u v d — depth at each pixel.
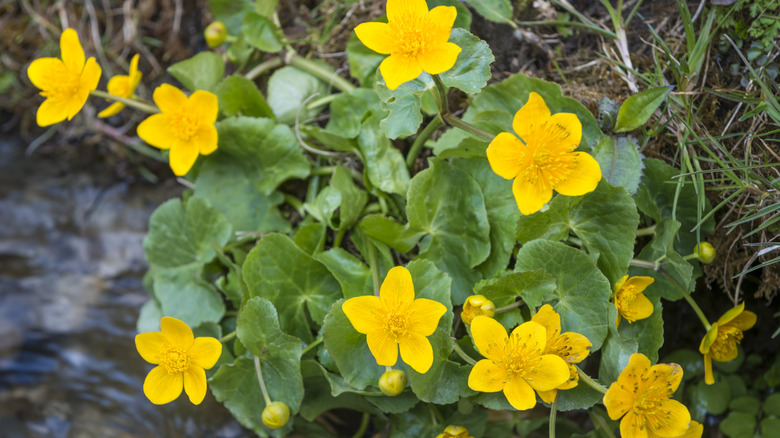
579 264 0.61
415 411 0.65
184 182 0.69
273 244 0.63
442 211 0.64
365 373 0.62
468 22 0.65
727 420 0.68
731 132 0.64
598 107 0.64
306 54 0.69
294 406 0.63
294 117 0.68
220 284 0.67
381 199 0.65
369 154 0.65
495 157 0.59
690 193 0.64
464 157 0.63
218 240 0.66
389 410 0.63
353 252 0.67
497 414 0.67
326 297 0.64
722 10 0.64
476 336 0.59
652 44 0.65
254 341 0.62
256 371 0.63
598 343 0.61
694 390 0.69
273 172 0.67
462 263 0.63
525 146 0.59
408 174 0.65
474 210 0.63
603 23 0.67
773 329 0.69
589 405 0.61
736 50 0.64
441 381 0.61
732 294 0.67
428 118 0.67
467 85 0.60
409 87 0.60
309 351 0.64
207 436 0.69
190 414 0.69
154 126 0.65
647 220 0.65
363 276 0.64
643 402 0.59
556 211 0.62
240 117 0.66
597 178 0.60
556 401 0.60
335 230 0.65
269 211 0.67
